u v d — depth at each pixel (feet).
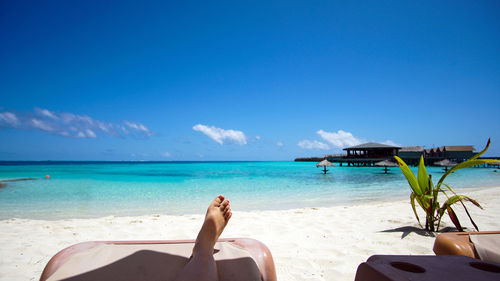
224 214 5.39
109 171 101.71
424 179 12.28
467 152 140.15
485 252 4.79
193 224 14.99
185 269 3.75
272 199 29.22
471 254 4.90
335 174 79.05
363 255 9.29
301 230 13.00
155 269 4.17
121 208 23.81
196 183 51.13
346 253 9.51
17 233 13.12
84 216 20.12
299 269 8.17
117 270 4.12
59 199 29.58
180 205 25.66
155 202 27.55
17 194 34.04
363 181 53.62
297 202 26.78
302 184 47.88
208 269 3.80
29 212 21.83
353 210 18.75
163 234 12.89
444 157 138.92
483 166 132.87
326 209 19.61
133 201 28.04
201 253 4.28
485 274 2.87
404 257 3.39
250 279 4.03
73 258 4.44
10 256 9.77
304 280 7.41
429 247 10.00
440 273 2.86
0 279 7.77
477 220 14.37
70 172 93.04
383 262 3.28
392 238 11.21
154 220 16.24
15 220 16.40
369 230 12.63
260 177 68.90
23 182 52.39
